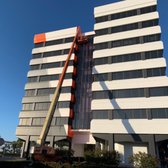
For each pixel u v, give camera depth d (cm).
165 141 3797
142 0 5006
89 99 5344
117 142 4175
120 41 4884
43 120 5388
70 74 5622
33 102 5725
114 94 4409
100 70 4772
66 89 5481
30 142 5306
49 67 5991
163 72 4184
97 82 4678
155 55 4397
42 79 5922
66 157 3631
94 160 3459
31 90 5922
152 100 4034
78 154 5034
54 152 3353
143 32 4706
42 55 6256
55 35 6328
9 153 6272
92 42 6091
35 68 6172
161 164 3962
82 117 5191
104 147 4338
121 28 5003
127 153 4147
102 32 5178
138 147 4119
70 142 5109
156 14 4734
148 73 4300
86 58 5944
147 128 3884
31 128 5403
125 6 5153
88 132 5066
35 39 6581
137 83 4294
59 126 5119
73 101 5416
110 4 5353
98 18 5372
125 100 4250
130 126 4012
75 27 6178
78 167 3067
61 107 5316
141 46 4594
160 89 4072
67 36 6159
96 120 4325
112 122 4178
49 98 5566
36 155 3169
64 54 5956
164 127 3775
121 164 4038
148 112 3978
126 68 4538
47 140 5081
